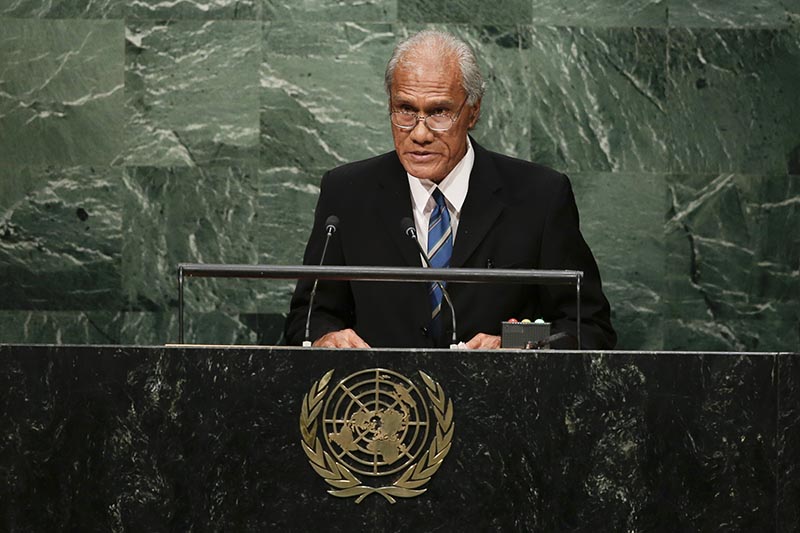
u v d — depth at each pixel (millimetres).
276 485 10156
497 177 15422
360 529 10148
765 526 10195
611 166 24156
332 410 10211
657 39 24141
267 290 23938
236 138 24000
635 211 24156
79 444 10188
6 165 23859
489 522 10180
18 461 10188
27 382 10234
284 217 24000
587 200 24156
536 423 10234
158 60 23938
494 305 14852
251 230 23953
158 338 23859
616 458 10211
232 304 23922
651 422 10234
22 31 23891
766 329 24062
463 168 15383
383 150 24016
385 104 24062
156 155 23953
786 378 10227
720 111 24141
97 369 10227
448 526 10164
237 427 10180
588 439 10219
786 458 10211
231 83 24016
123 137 23953
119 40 23953
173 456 10164
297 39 24016
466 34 24125
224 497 10141
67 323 23812
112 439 10180
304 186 24016
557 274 11805
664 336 24078
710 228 24156
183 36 23984
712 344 24078
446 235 15109
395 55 14969
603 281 24125
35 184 23875
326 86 24062
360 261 15219
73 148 23922
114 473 10156
